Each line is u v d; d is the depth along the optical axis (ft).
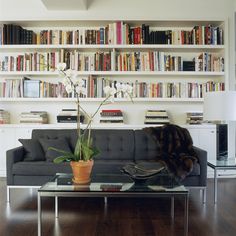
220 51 14.87
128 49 14.73
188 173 10.07
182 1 14.61
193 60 14.70
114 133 12.55
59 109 15.16
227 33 14.30
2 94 14.46
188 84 14.57
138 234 7.54
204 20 14.26
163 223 8.33
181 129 12.28
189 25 14.96
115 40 14.24
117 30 14.25
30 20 14.16
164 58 14.40
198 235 7.47
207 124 14.28
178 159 10.73
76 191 7.10
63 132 12.58
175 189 7.30
